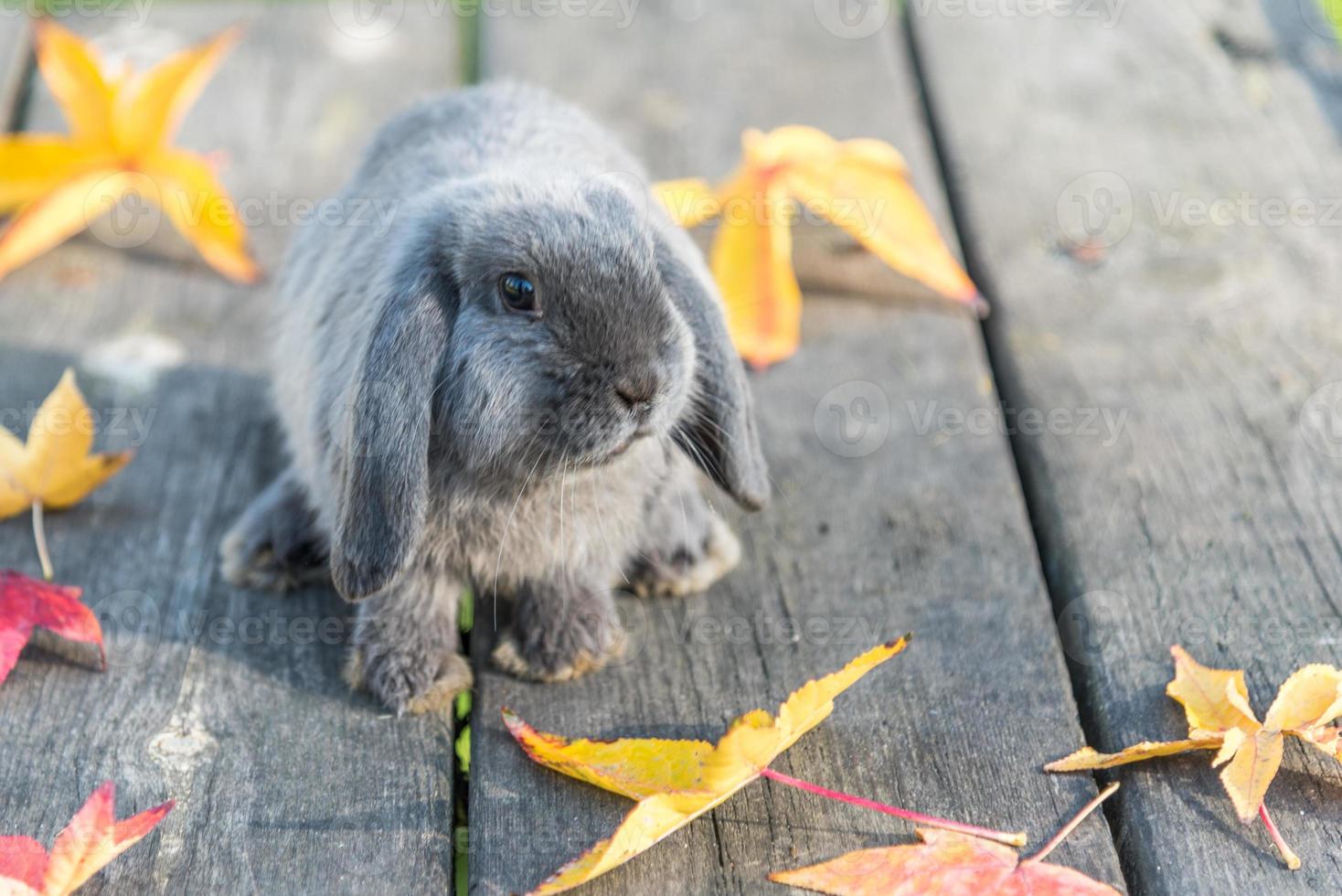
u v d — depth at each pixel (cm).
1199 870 53
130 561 63
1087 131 81
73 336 71
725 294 70
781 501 65
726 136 81
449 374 55
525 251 55
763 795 55
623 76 84
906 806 55
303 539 62
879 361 71
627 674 59
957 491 65
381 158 65
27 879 52
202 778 56
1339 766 55
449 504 57
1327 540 62
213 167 75
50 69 72
